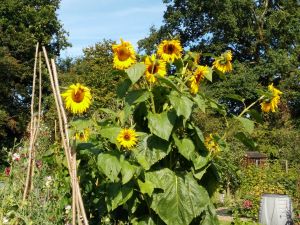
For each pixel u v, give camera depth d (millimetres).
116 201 2672
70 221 3102
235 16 23016
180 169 2857
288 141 15336
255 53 24094
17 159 3922
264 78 23531
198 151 2764
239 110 21969
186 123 2736
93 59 16859
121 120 2865
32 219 2955
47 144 4617
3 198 3152
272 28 22859
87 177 3115
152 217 2756
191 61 2957
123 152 2725
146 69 2709
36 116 3492
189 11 23812
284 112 17906
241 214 8812
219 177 2920
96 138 3180
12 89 23688
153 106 2727
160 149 2658
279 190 9281
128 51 2645
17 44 24219
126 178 2541
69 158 2775
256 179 9656
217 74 3143
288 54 23297
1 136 22484
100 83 15047
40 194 3316
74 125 2768
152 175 2664
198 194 2678
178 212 2629
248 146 3102
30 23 25250
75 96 2688
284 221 7555
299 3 23844
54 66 2865
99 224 3139
